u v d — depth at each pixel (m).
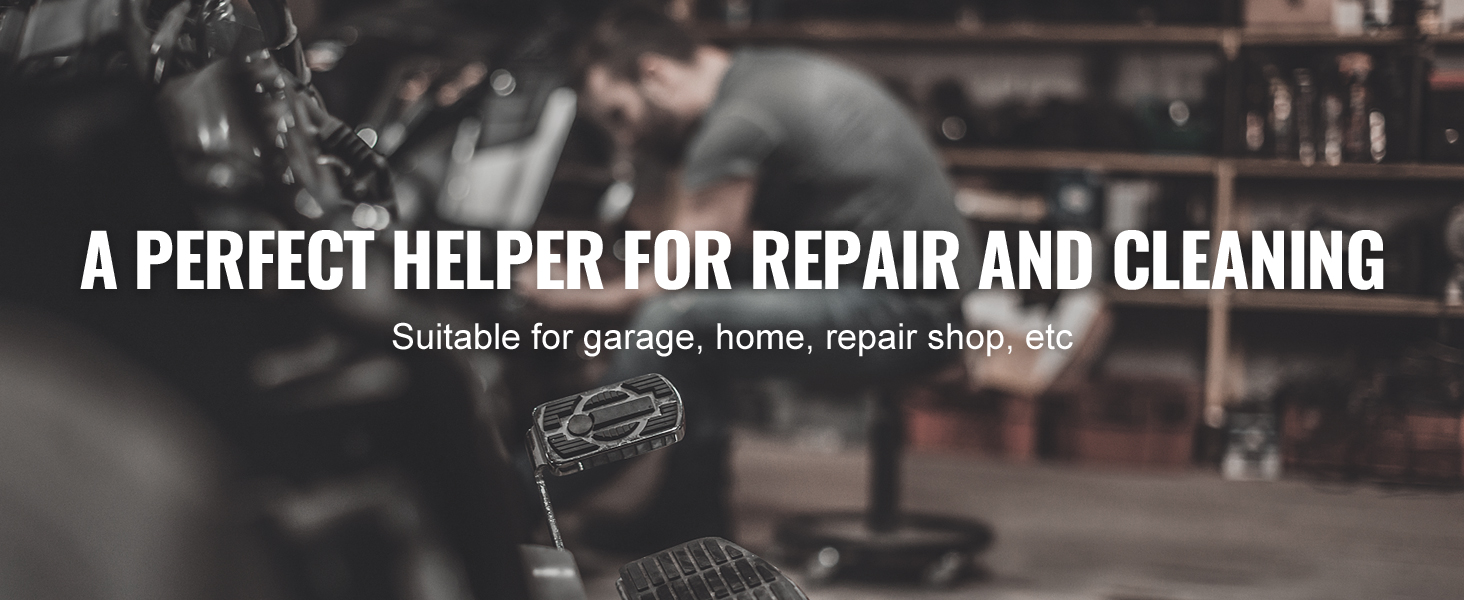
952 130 4.11
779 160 2.14
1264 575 2.43
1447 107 3.57
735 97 2.16
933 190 2.23
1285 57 3.91
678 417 0.78
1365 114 3.67
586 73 2.21
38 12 0.45
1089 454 3.79
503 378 1.71
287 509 0.38
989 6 4.16
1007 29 4.09
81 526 0.34
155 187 0.42
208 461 0.36
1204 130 3.97
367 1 2.58
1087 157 3.99
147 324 0.38
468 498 0.45
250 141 0.48
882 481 2.49
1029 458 3.87
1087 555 2.59
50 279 0.38
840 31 4.17
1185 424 3.73
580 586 0.62
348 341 0.43
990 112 4.19
